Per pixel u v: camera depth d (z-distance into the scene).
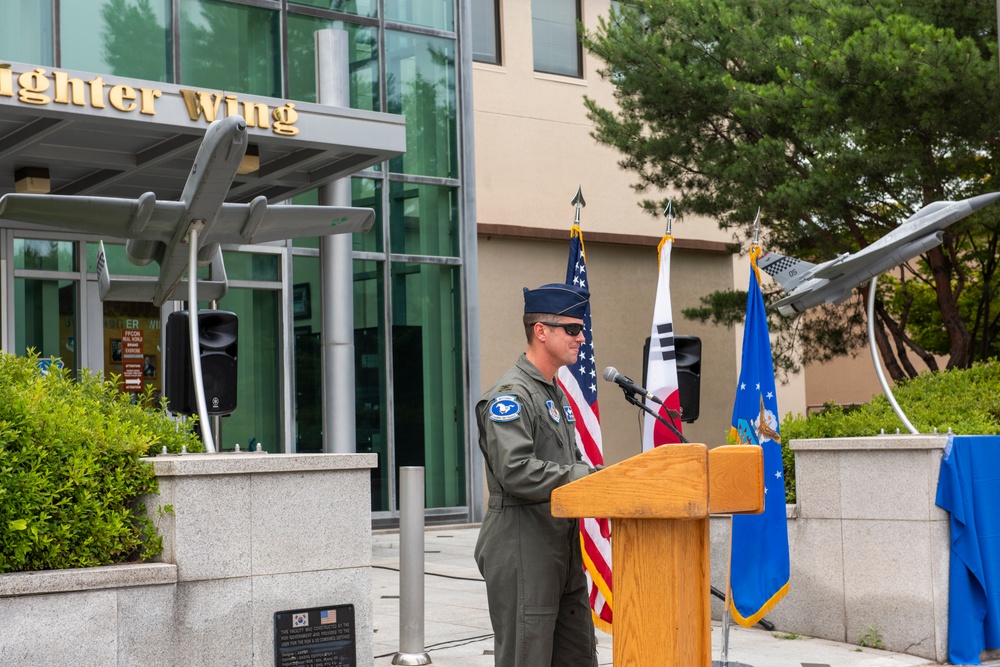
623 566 2.60
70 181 11.85
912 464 7.00
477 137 17.86
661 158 14.63
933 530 6.88
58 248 12.22
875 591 7.13
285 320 13.99
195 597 4.62
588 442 6.95
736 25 13.30
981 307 18.61
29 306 12.00
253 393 13.83
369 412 15.12
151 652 4.48
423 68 15.80
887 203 13.52
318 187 13.84
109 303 12.46
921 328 20.41
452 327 16.05
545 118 18.66
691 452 2.48
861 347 16.64
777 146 12.84
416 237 15.73
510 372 4.12
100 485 4.61
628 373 19.59
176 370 5.35
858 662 6.64
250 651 4.74
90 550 4.52
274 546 4.85
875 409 8.80
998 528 7.04
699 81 13.63
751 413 7.04
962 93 11.15
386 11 15.38
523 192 18.30
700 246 20.50
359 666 5.04
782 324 16.19
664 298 7.08
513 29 18.44
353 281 15.11
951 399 8.70
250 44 13.35
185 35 12.77
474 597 9.13
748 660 6.68
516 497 3.98
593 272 19.28
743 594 7.08
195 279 5.42
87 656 4.30
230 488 4.75
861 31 11.87
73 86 9.70
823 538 7.44
